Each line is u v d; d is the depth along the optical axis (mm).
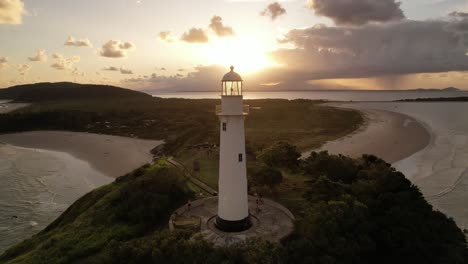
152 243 17812
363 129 83500
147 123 111250
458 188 38250
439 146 62688
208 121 104500
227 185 19703
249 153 45531
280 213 23172
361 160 36031
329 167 31500
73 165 60156
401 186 23719
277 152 35219
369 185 24750
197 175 34062
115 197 27688
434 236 19969
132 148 77188
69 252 20531
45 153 73375
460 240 21078
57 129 112875
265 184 27734
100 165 59812
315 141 67625
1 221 34656
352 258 17391
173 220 22094
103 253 19484
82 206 31078
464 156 54156
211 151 47500
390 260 19531
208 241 18922
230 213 20000
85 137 96688
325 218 18609
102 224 24250
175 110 132125
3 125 110750
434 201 34500
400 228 19656
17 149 79812
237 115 18422
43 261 20484
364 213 20109
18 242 30203
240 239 19172
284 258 16734
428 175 43625
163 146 71438
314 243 17734
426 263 19219
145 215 23641
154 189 26219
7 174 53656
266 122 95562
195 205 24953
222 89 18656
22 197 41938
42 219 35219
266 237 19344
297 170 34844
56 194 43156
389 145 63906
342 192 24438
